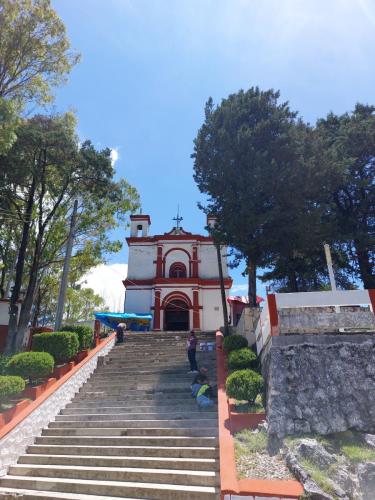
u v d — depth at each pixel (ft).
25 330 61.16
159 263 96.94
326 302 33.99
